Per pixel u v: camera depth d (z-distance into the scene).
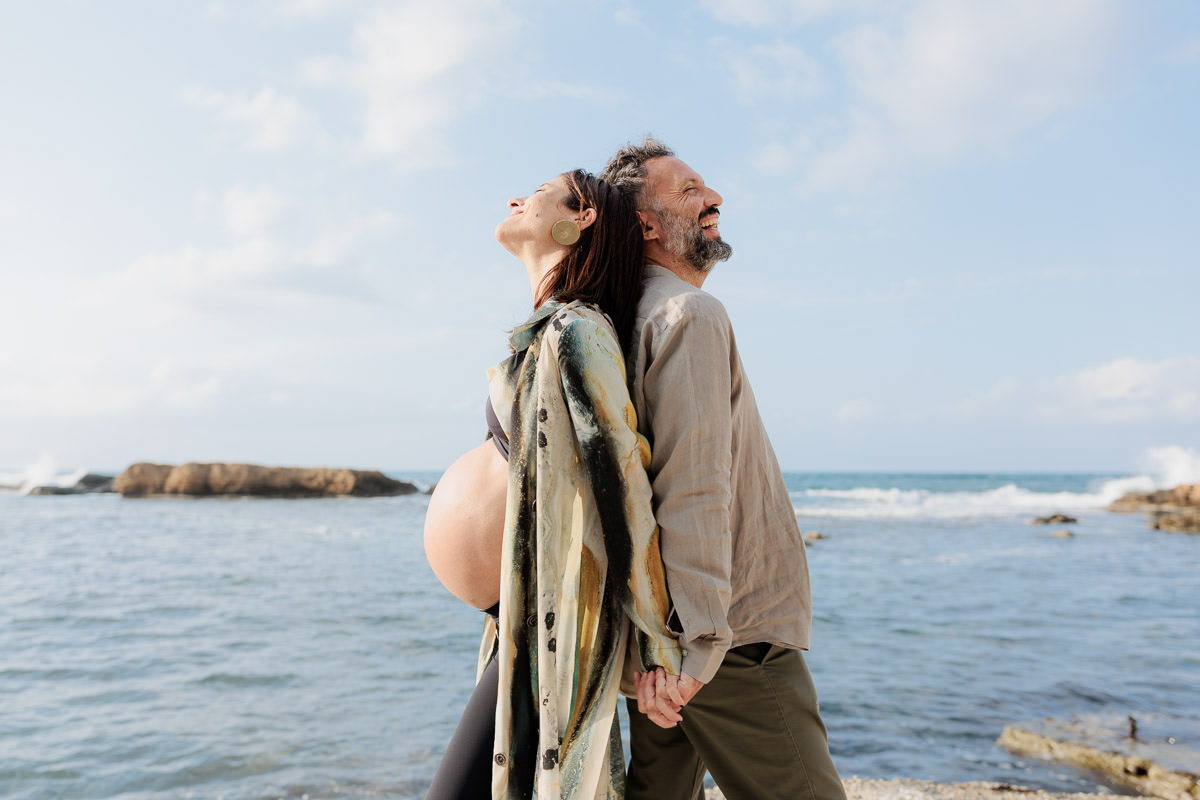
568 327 1.64
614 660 1.66
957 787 4.89
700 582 1.57
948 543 24.77
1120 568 18.61
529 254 1.96
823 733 1.86
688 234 2.00
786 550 1.86
